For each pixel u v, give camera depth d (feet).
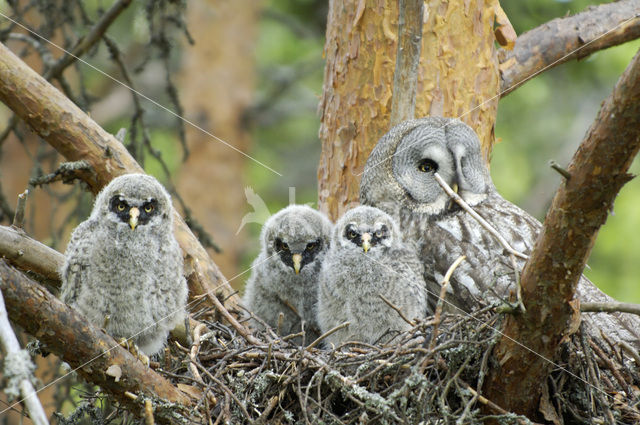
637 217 71.10
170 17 47.44
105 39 45.96
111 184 33.63
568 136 73.61
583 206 25.25
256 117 77.71
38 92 36.70
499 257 37.14
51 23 50.03
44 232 68.85
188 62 77.61
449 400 30.19
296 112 79.61
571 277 26.61
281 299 40.86
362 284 36.78
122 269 32.24
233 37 77.46
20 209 32.45
